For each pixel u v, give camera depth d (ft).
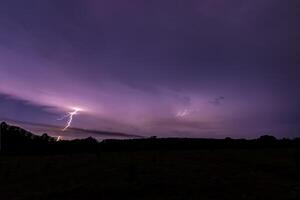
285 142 242.78
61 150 257.34
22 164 173.17
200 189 100.07
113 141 274.98
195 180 112.16
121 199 92.48
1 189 112.68
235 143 247.50
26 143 269.64
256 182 108.47
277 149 209.67
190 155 188.44
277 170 131.85
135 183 108.88
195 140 264.31
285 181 111.14
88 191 102.37
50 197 97.30
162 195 94.89
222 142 254.47
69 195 98.73
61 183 118.01
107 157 189.78
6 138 269.23
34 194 101.81
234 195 91.97
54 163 171.01
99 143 270.87
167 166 142.51
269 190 96.68
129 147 256.32
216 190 98.68
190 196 92.27
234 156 177.27
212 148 236.84
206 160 164.45
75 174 133.49
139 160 166.91
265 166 141.90
